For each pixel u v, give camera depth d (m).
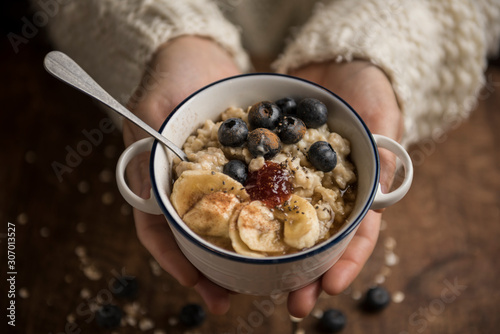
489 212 0.54
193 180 0.35
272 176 0.36
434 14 0.51
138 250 0.52
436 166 0.56
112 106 0.37
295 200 0.35
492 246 0.52
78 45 0.54
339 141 0.38
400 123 0.46
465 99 0.54
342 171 0.37
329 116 0.39
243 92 0.40
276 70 0.52
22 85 0.60
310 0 0.59
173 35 0.48
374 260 0.52
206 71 0.47
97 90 0.38
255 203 0.35
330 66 0.48
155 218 0.42
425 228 0.53
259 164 0.36
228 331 0.49
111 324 0.48
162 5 0.49
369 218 0.41
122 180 0.36
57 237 0.52
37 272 0.51
